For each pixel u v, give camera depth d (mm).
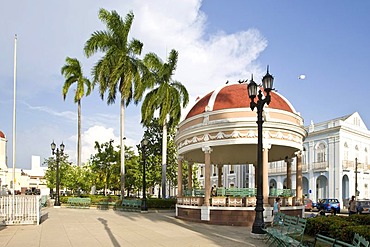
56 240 12438
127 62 30688
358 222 12367
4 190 49031
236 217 17953
